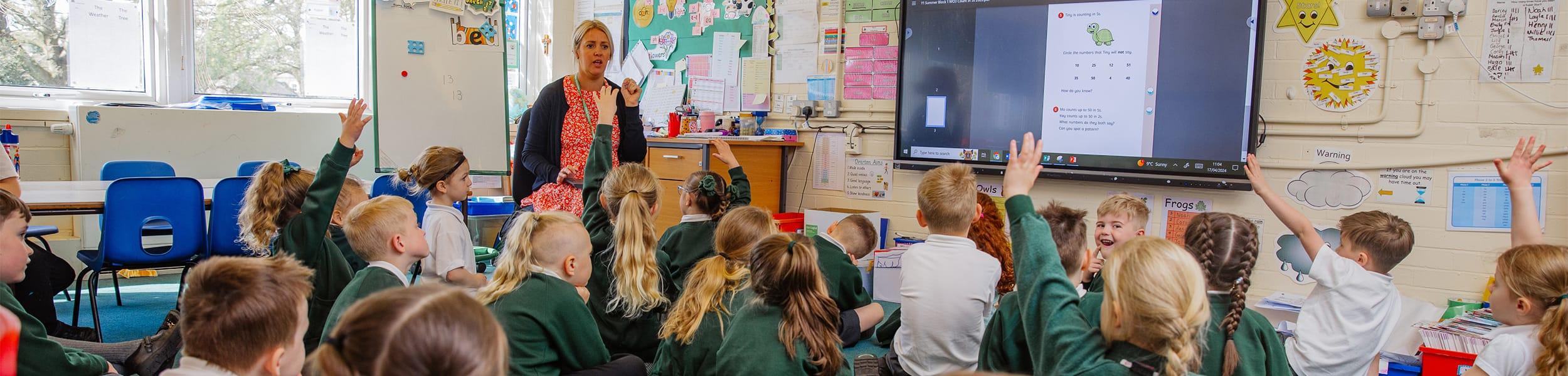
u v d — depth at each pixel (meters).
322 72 6.03
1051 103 4.35
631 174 2.90
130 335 3.69
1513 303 2.05
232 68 5.71
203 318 1.43
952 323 2.44
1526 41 3.56
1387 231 2.49
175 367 2.10
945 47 4.61
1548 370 1.84
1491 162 3.66
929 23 4.64
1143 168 4.17
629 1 6.13
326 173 2.45
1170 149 4.11
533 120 3.88
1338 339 2.27
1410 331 2.79
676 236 3.20
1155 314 1.44
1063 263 2.55
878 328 3.42
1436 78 3.73
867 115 5.06
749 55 5.50
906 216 4.95
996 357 1.94
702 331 2.20
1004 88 4.46
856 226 3.49
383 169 4.74
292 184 2.62
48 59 5.08
